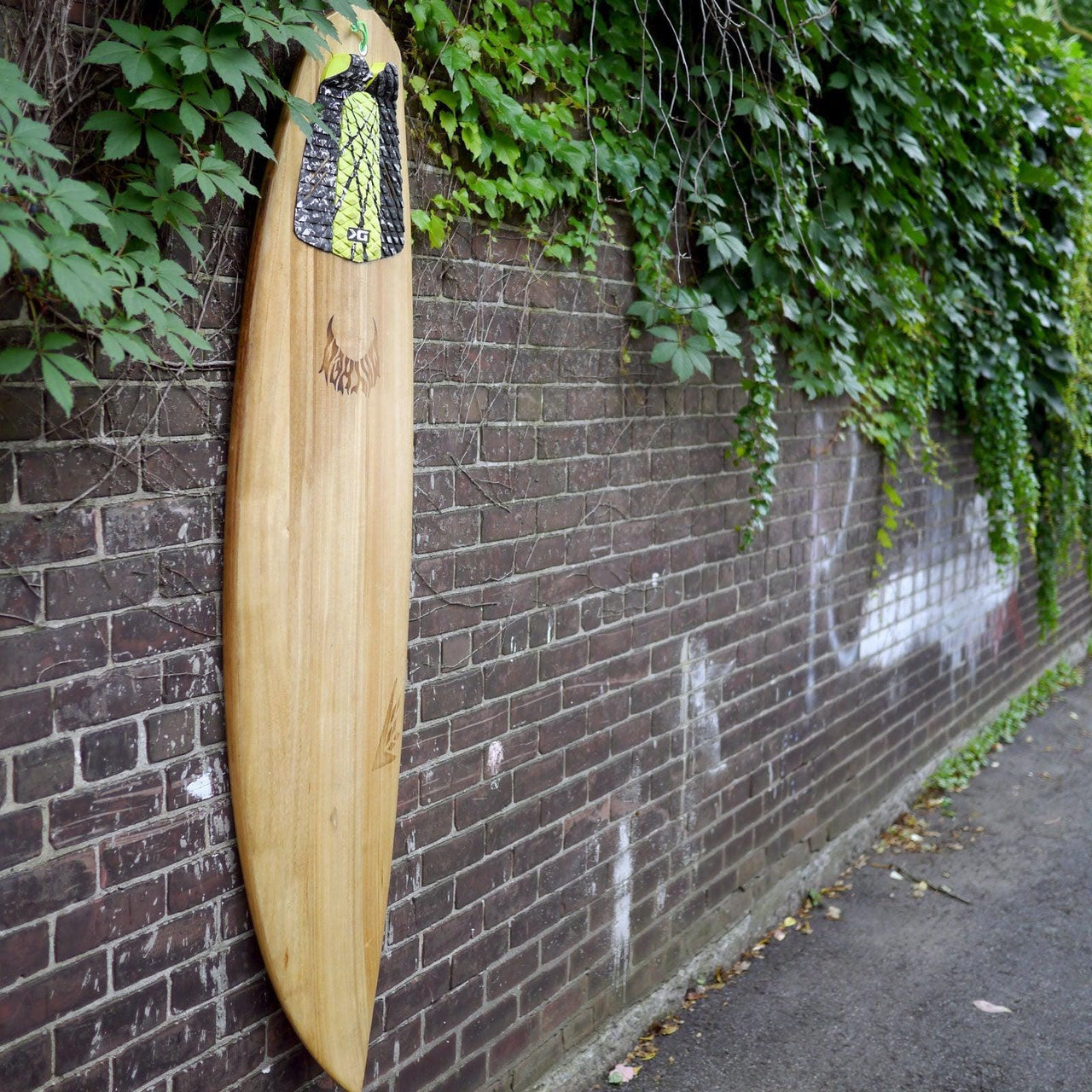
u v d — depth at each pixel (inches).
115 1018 74.0
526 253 102.0
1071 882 179.0
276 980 81.6
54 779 68.4
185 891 77.6
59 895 69.5
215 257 74.2
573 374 110.0
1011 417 211.3
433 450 94.3
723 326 117.0
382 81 80.2
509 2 95.4
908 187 166.1
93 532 69.0
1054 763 237.5
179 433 73.4
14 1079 68.2
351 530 82.9
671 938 138.3
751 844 154.7
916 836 195.5
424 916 99.9
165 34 64.6
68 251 56.3
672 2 116.4
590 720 119.0
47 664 67.3
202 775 77.8
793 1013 138.3
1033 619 287.4
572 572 113.3
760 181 129.4
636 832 129.0
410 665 95.0
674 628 131.4
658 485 125.1
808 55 133.3
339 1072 87.3
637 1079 123.3
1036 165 208.4
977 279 193.2
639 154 112.9
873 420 171.9
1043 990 145.8
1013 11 196.1
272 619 78.1
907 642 204.4
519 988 112.7
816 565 164.7
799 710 165.0
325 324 78.6
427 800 98.7
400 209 84.0
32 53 62.6
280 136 73.9
